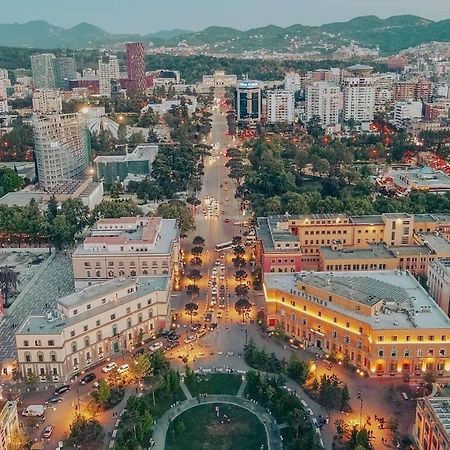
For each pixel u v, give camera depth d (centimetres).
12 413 18525
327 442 18688
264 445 18788
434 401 17750
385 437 18875
